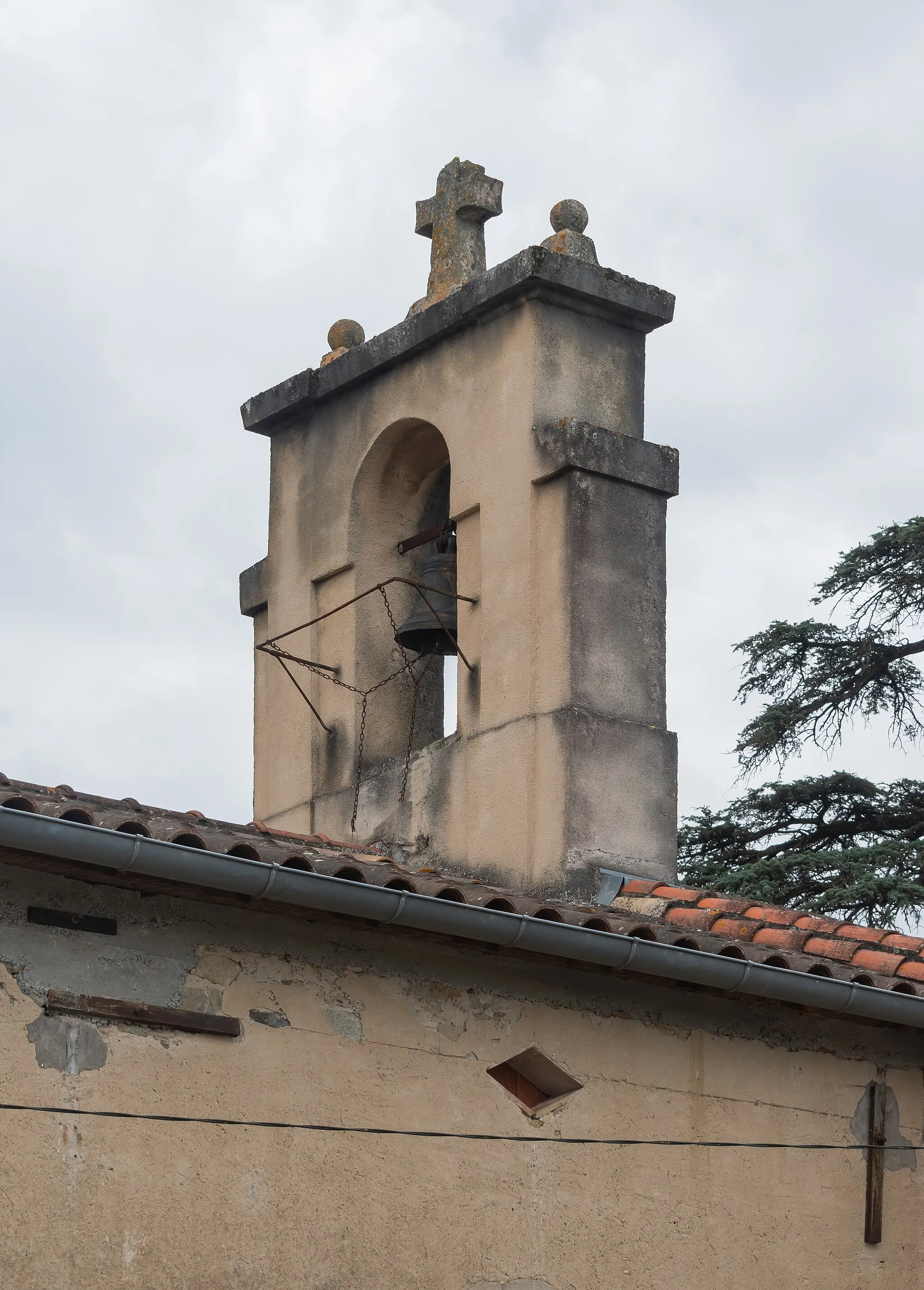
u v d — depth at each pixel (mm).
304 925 9562
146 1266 8789
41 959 8898
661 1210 10148
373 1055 9570
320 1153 9320
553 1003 10141
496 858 11852
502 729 12016
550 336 12359
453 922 9266
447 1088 9734
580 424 12102
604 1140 10086
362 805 12641
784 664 21719
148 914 9195
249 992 9352
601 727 11844
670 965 9797
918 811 21344
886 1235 10805
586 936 9578
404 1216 9453
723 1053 10562
